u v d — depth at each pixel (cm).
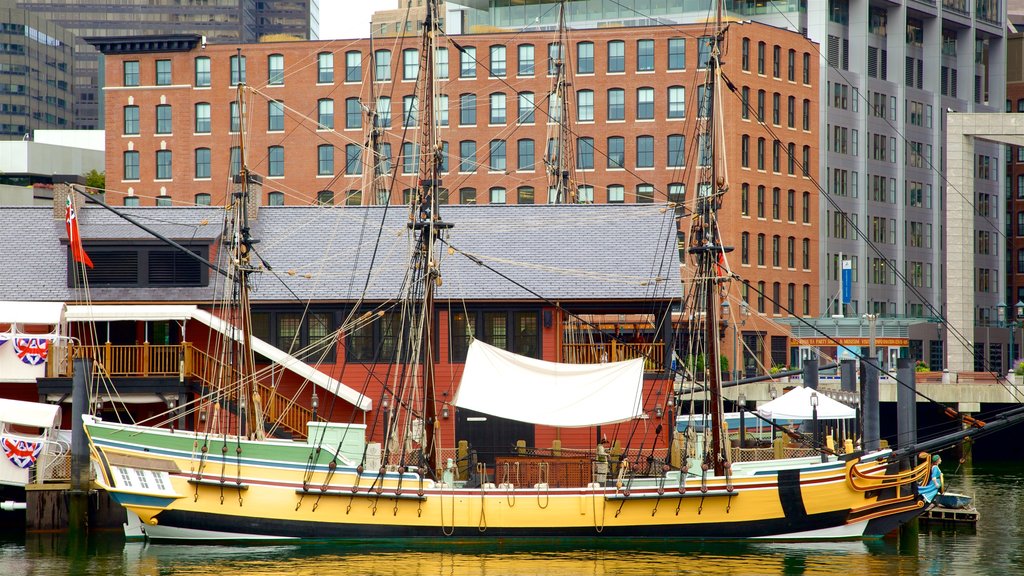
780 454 9012
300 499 7919
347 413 9594
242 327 8700
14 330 9025
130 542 7975
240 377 8488
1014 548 8262
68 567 7194
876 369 8906
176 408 8475
